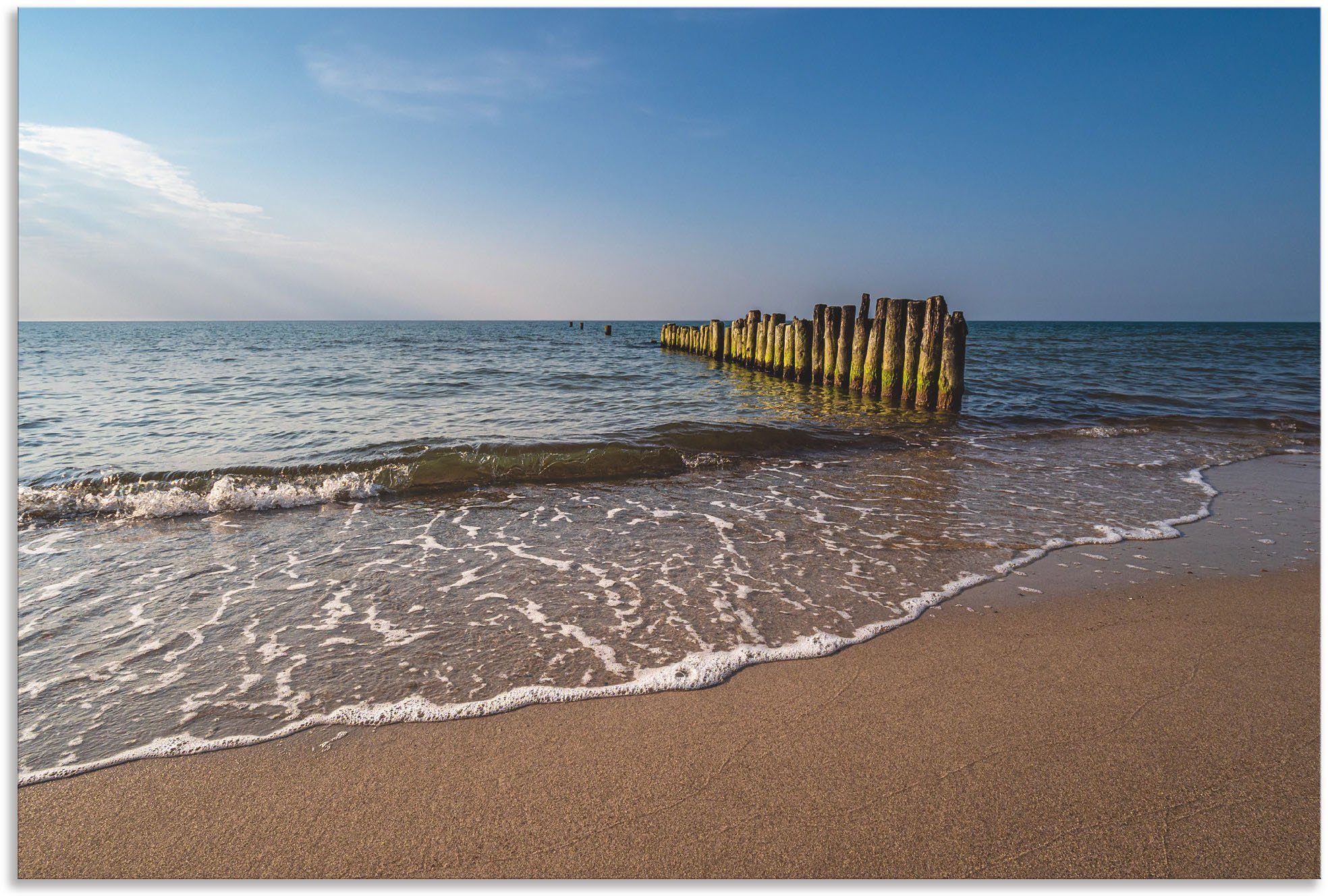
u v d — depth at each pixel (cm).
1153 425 1048
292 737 252
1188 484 661
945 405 1090
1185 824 202
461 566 435
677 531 513
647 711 267
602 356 2998
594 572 425
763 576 418
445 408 1233
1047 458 792
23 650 320
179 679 294
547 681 290
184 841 200
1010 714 261
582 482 676
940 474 708
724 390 1555
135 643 328
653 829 203
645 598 383
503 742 247
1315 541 482
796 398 1367
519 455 735
